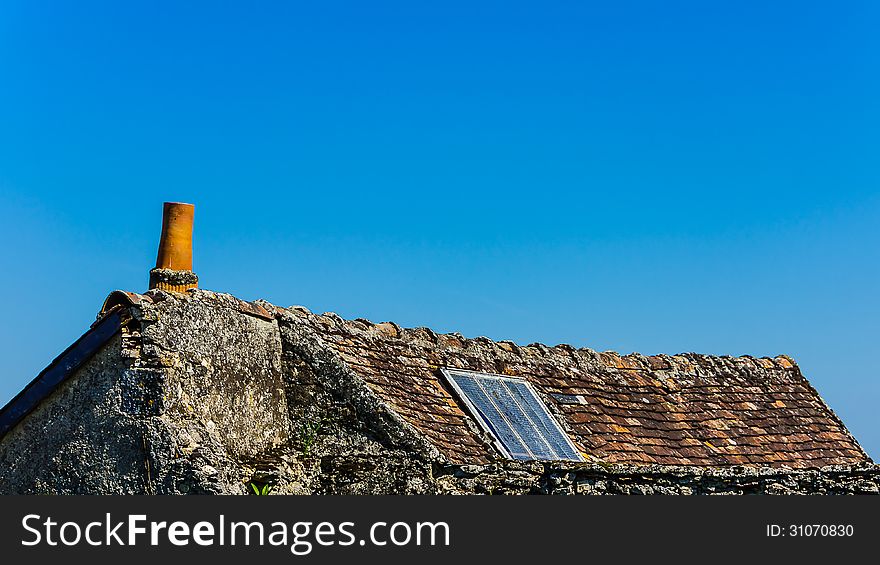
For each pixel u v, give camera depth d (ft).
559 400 82.64
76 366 64.13
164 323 63.57
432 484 65.77
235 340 67.92
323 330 72.74
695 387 92.94
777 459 87.10
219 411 65.57
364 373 70.64
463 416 73.15
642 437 83.35
